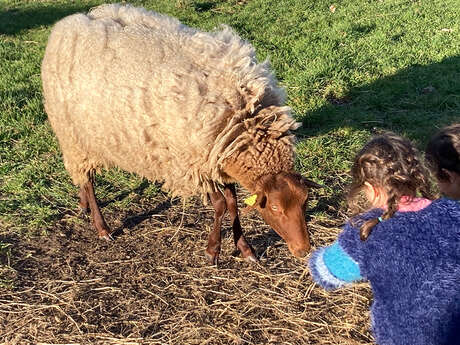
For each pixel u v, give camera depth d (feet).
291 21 13.34
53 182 7.24
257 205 4.62
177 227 6.30
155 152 5.16
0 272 5.50
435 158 3.74
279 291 5.24
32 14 16.48
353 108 8.75
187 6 15.17
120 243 6.06
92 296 5.22
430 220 3.05
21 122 8.63
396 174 3.07
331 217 6.31
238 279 5.42
